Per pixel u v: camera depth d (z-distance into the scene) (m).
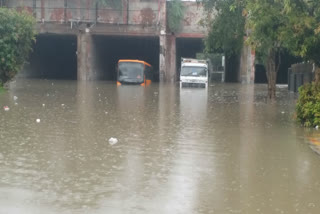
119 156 9.54
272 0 15.30
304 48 14.27
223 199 6.73
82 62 51.41
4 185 7.17
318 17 14.52
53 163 8.74
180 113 18.28
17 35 28.34
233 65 65.50
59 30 51.16
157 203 6.45
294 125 15.04
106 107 20.17
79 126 13.83
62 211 6.00
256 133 13.16
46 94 27.72
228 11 28.48
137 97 27.39
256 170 8.57
